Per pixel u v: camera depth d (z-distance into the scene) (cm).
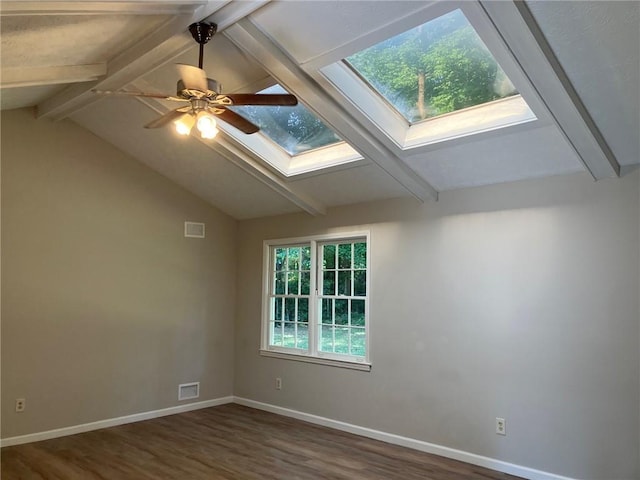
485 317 420
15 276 475
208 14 296
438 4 260
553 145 360
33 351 482
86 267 523
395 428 473
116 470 401
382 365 489
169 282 590
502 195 420
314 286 564
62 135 514
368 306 506
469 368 426
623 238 356
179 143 502
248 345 633
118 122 498
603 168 358
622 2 238
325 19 290
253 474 393
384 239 500
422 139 398
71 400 504
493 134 362
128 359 549
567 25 257
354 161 448
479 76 341
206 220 630
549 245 390
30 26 268
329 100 367
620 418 348
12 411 466
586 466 359
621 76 284
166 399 579
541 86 297
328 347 550
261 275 625
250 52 327
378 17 279
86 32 308
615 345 354
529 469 386
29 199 488
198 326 615
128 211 559
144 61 361
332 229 550
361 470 402
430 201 468
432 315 455
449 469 404
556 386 378
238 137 471
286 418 565
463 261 439
